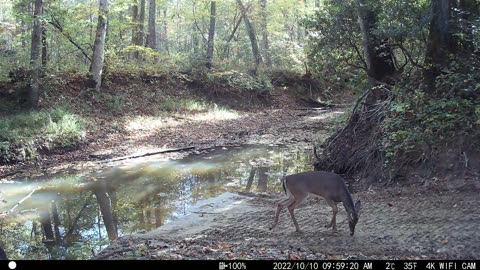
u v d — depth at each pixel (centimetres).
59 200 1147
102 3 2150
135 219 995
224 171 1421
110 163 1530
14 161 1472
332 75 1669
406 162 1070
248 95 2933
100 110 2048
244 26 3847
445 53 1171
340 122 1745
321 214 914
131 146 1745
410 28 1165
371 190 1059
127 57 2798
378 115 1240
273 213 952
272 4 3525
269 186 1234
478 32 1043
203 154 1678
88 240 870
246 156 1631
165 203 1105
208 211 1003
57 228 948
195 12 3434
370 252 683
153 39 2766
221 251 717
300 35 4344
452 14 1156
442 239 706
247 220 918
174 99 2488
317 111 2852
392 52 1397
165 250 739
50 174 1393
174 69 2722
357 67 1466
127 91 2319
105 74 2283
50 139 1609
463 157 993
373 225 813
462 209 827
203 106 2545
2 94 1823
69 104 1962
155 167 1480
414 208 874
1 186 1272
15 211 1062
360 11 1355
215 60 3097
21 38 2133
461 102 1057
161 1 3375
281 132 2092
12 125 1636
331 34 1445
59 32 2145
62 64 2212
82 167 1473
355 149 1237
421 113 1109
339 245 727
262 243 765
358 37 1436
